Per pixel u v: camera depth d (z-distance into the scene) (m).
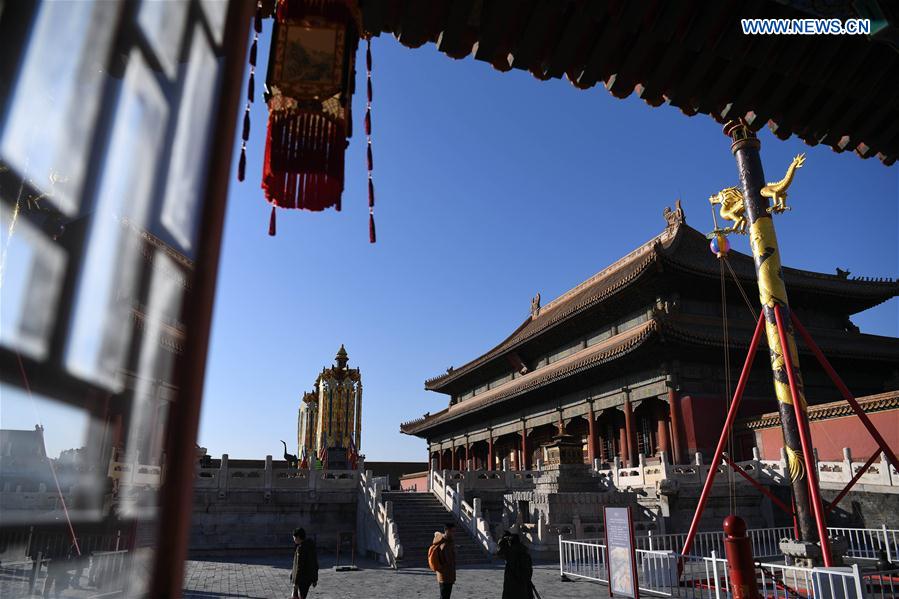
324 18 4.57
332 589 18.66
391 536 25.56
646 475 31.50
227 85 2.15
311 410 63.56
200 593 17.66
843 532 26.28
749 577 9.04
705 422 38.22
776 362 15.05
